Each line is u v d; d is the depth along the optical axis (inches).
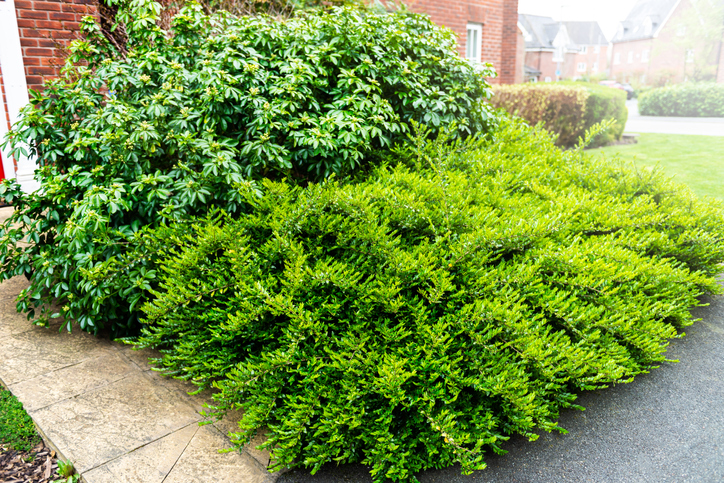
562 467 90.4
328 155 146.3
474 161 158.7
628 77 2025.1
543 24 2554.1
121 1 156.3
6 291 165.5
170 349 126.7
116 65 141.5
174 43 152.9
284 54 158.6
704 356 126.6
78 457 91.2
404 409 90.4
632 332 112.3
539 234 118.8
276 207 121.2
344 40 165.5
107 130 133.9
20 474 90.6
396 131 163.3
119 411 105.1
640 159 372.8
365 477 89.5
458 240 116.3
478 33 440.8
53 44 227.1
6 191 136.9
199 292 107.0
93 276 115.8
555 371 92.6
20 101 224.2
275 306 96.2
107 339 136.6
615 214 149.3
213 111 139.8
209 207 136.5
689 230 153.0
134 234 121.6
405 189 138.4
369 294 100.3
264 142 137.9
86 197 121.8
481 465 80.8
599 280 119.4
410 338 101.6
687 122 732.7
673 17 1731.1
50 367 121.6
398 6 331.6
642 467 89.7
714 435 97.4
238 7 229.9
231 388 92.0
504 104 403.9
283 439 87.7
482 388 90.2
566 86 442.0
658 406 106.8
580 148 194.7
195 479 87.2
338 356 92.0
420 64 177.8
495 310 97.3
